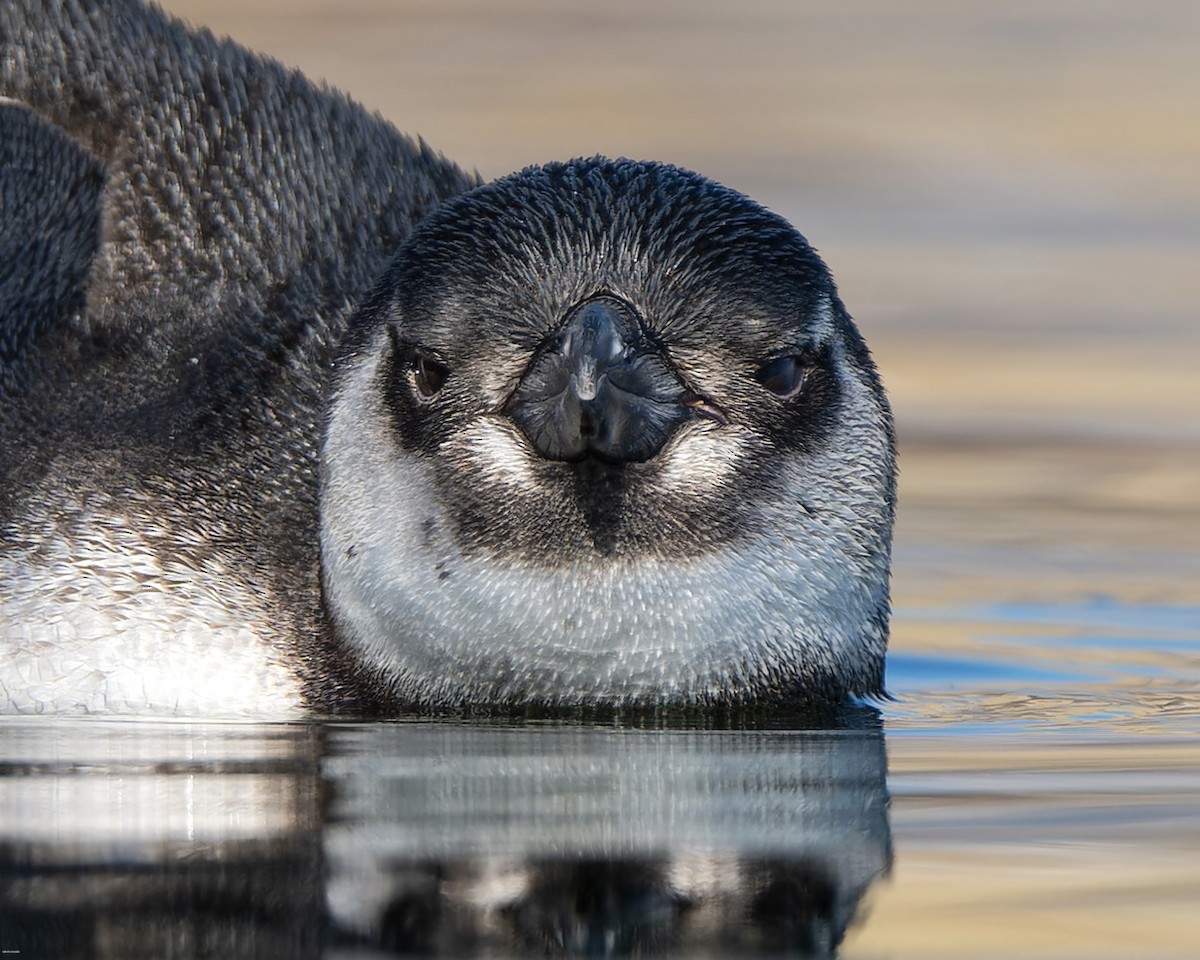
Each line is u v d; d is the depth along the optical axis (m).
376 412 12.67
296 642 13.44
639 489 11.98
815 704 12.80
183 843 8.98
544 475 11.95
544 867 8.66
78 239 15.08
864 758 11.27
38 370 14.69
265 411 14.48
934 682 14.25
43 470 14.24
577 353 11.30
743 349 12.09
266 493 14.16
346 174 15.66
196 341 14.77
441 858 8.77
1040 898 8.27
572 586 12.11
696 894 8.32
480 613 12.27
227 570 13.79
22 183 15.20
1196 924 7.92
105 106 15.39
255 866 8.60
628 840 9.13
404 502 12.47
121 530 13.92
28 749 11.47
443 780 10.46
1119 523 19.34
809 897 8.28
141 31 15.80
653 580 12.12
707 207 12.30
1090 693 13.84
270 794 10.04
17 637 13.59
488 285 12.04
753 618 12.39
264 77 15.98
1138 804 9.95
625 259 11.96
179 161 15.32
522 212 12.23
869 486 13.00
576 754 11.29
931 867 8.73
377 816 9.54
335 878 8.43
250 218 15.26
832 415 12.66
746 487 12.18
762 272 12.19
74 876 8.41
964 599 17.19
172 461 14.23
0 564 13.84
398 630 12.66
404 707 12.87
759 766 10.98
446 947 7.64
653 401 11.65
